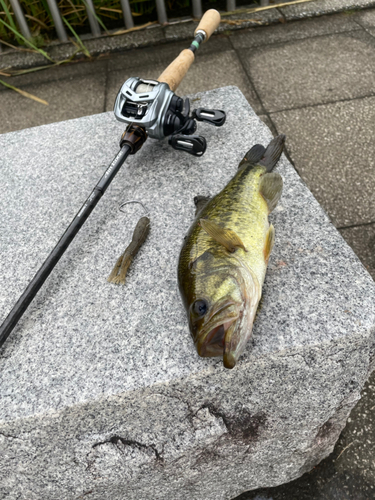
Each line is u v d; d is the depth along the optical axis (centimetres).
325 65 94
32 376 32
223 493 43
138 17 115
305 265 36
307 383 34
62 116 91
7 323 33
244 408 35
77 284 38
